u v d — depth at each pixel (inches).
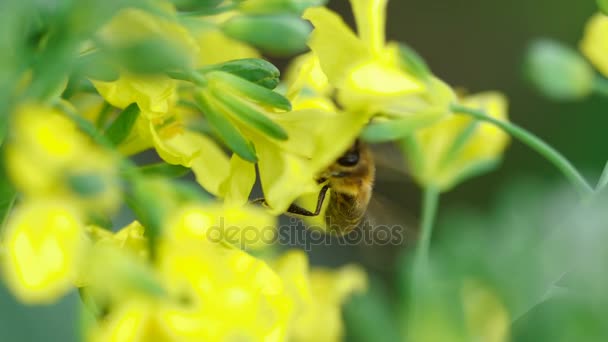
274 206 6.9
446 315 7.1
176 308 6.4
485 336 7.1
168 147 6.8
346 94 6.9
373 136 7.0
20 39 6.0
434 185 7.8
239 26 6.5
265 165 6.9
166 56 6.1
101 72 6.2
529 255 7.1
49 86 6.2
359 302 7.3
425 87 7.0
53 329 6.9
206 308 6.4
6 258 6.2
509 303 7.1
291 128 6.9
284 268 7.1
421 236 7.5
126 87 6.6
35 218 6.1
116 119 6.7
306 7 6.7
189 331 6.4
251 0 6.6
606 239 7.1
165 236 6.4
